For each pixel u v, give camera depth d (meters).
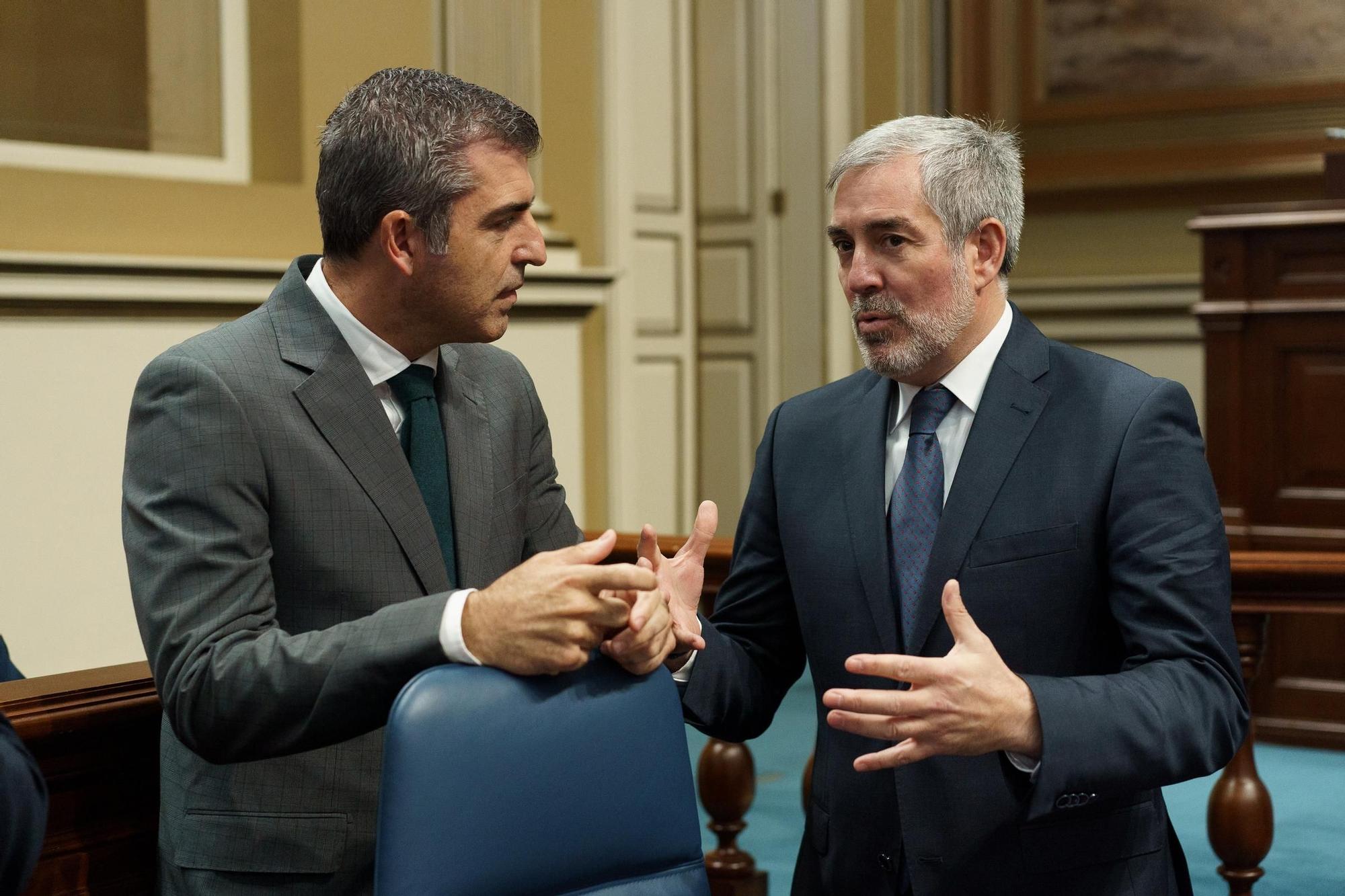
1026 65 7.98
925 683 1.66
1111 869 1.92
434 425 1.96
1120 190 7.75
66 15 4.53
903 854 1.97
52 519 4.31
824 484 2.11
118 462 4.47
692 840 1.78
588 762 1.67
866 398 2.13
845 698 1.66
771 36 7.48
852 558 2.03
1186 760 1.75
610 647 1.72
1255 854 3.06
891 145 1.93
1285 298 4.92
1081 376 2.00
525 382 2.17
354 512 1.83
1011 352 2.02
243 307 4.80
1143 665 1.82
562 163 6.03
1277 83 7.32
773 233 7.55
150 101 4.79
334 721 1.66
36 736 1.85
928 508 2.01
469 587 1.94
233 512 1.74
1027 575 1.92
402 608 1.68
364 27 5.22
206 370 1.78
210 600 1.70
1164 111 7.61
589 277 5.92
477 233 1.82
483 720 1.60
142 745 2.01
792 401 2.24
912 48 7.77
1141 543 1.86
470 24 5.57
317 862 1.82
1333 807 4.39
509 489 2.04
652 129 7.07
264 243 4.97
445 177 1.79
